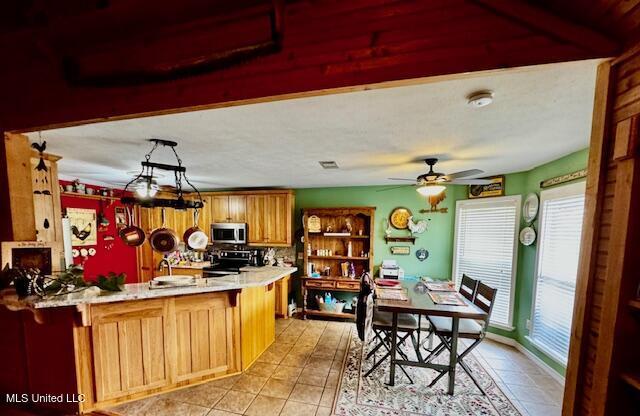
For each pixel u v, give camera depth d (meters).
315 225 4.67
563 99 1.42
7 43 1.40
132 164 2.98
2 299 1.72
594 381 0.94
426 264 4.27
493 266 3.56
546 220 2.89
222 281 2.77
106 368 2.17
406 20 1.00
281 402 2.29
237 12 1.12
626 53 0.85
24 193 1.75
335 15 1.05
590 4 0.83
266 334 3.29
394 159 2.76
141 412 2.14
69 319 2.05
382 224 4.49
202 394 2.38
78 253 4.05
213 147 2.33
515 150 2.41
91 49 1.27
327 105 1.50
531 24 0.90
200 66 0.97
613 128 0.92
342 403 2.28
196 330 2.52
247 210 4.72
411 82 1.02
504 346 3.34
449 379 2.41
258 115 1.64
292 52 1.09
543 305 2.90
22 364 2.12
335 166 3.10
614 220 0.89
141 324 2.29
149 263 5.00
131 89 1.30
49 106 1.44
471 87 1.30
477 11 0.94
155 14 1.16
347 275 4.48
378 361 2.85
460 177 2.54
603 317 0.91
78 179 3.94
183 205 2.51
